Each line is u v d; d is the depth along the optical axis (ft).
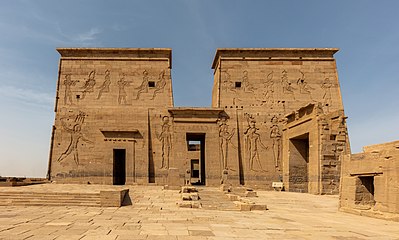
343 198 58.49
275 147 113.09
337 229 37.93
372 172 51.49
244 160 111.96
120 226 37.19
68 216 45.01
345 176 58.65
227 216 48.08
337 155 89.51
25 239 29.71
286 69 118.93
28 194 59.52
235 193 81.66
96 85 116.47
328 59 119.96
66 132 112.57
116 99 115.65
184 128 111.96
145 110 114.83
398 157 46.55
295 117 104.83
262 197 79.71
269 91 117.19
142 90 116.47
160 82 117.50
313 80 118.42
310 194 89.66
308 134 98.48
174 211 52.75
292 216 50.08
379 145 53.57
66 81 116.57
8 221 40.16
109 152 110.83
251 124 114.01
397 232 36.24
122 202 60.39
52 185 93.15
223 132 112.68
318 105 92.58
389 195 47.70
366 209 53.06
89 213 48.32
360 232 36.04
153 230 34.94
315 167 90.89
